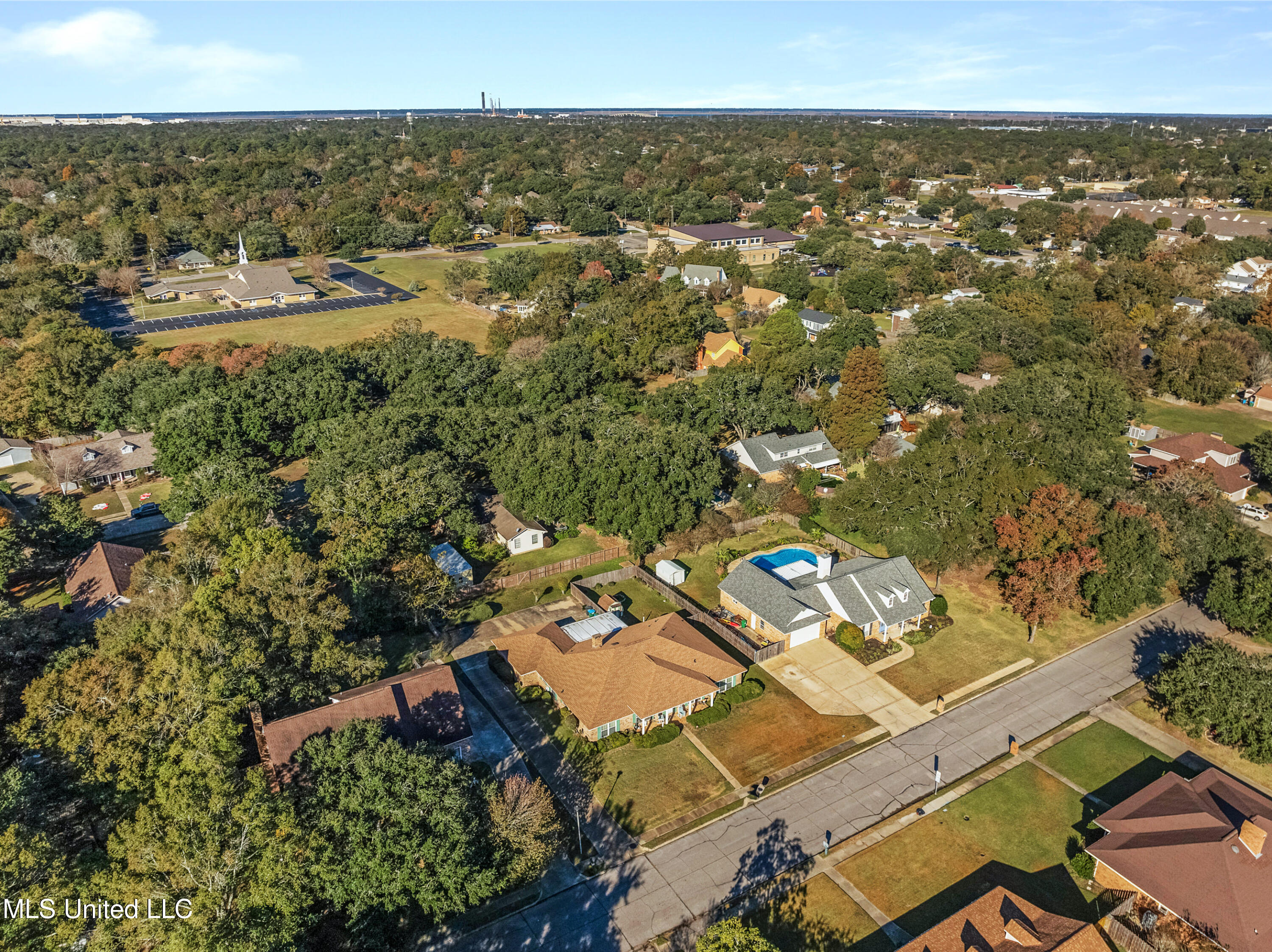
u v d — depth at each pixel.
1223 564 66.00
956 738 51.81
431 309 162.88
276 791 40.47
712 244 198.25
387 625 62.09
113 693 46.06
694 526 74.88
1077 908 39.88
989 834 44.44
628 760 49.91
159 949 34.69
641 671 53.97
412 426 78.38
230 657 47.09
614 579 70.69
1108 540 62.62
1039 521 64.06
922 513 69.50
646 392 113.62
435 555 70.50
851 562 67.69
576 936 38.66
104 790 42.94
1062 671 58.53
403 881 36.47
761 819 45.56
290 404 90.12
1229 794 43.91
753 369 105.88
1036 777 48.53
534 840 39.88
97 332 112.06
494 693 55.97
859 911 39.81
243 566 57.81
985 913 37.03
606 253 172.00
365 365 104.44
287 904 35.28
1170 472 76.50
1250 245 176.75
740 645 60.69
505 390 99.81
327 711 45.41
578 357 103.19
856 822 45.28
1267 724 47.56
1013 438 75.50
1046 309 130.50
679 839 44.31
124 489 88.50
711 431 90.44
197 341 137.62
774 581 64.12
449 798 38.44
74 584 66.50
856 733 52.34
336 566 59.97
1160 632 63.12
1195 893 37.88
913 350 106.31
